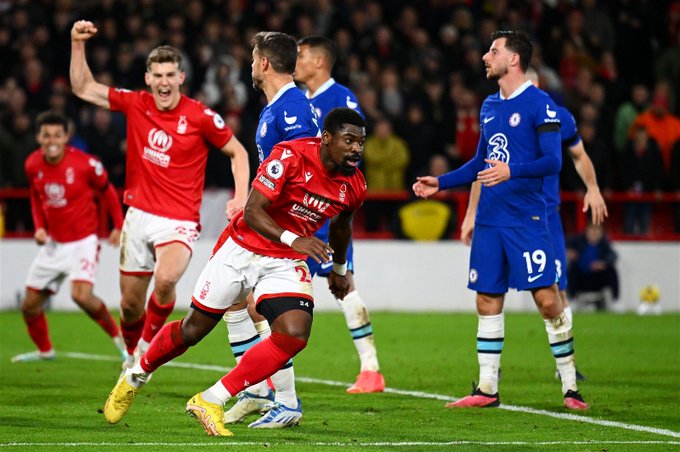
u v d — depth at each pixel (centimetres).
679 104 5438
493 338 2141
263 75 2039
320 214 1762
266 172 1700
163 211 2341
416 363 2916
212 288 1755
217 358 3020
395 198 4678
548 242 2120
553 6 5784
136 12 5228
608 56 5472
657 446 1698
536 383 2523
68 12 5316
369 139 4731
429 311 4597
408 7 5497
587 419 1977
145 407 2080
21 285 4525
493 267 2133
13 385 2414
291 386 1853
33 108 4831
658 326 4000
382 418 1977
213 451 1603
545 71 5175
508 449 1656
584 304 4622
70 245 2867
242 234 1756
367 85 4962
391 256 4616
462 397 2288
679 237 4781
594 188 2311
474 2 5644
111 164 4541
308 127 2006
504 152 2127
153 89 2317
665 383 2528
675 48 5528
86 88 2356
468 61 5259
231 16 5356
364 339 2388
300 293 1731
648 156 4753
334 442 1705
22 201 4591
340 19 5269
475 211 2333
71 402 2144
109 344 3378
